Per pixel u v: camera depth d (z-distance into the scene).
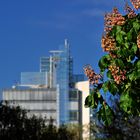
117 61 14.36
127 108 14.30
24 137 88.75
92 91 14.53
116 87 14.45
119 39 14.47
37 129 91.44
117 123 63.22
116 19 14.64
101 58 14.61
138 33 14.44
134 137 64.69
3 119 87.00
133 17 14.81
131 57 14.47
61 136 101.94
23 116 89.38
